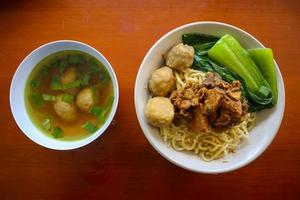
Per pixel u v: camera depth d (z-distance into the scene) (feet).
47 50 1.05
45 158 1.10
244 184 1.09
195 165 0.97
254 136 1.04
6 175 1.09
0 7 1.14
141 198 1.08
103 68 1.06
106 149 1.09
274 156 1.09
